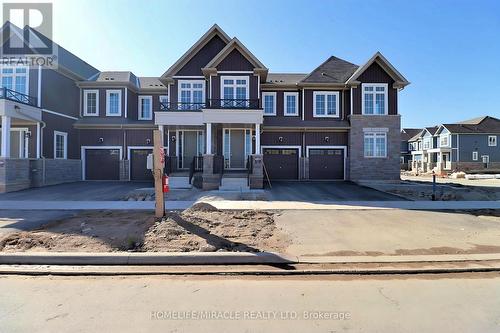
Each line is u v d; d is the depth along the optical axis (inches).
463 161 1841.8
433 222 351.3
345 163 882.8
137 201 501.0
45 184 769.6
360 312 155.9
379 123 853.2
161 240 269.3
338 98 910.4
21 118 711.1
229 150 816.3
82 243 259.4
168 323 143.8
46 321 145.3
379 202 491.5
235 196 549.6
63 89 866.1
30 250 244.1
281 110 926.4
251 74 769.6
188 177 721.0
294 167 890.1
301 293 178.2
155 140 346.0
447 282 196.7
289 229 316.8
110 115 944.9
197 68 815.1
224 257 230.1
